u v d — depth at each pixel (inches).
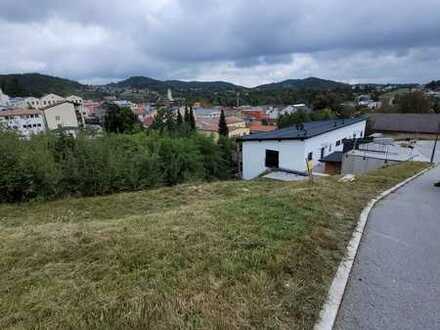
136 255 111.8
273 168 672.4
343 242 138.3
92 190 358.0
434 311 89.0
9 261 109.6
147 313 79.6
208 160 888.3
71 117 2089.1
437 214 192.7
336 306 89.7
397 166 496.4
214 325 76.7
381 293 98.1
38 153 322.7
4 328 74.5
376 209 201.6
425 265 118.3
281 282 98.1
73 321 76.4
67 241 127.2
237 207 178.1
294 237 131.8
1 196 299.0
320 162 728.3
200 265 104.7
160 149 663.1
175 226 143.7
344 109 1679.4
